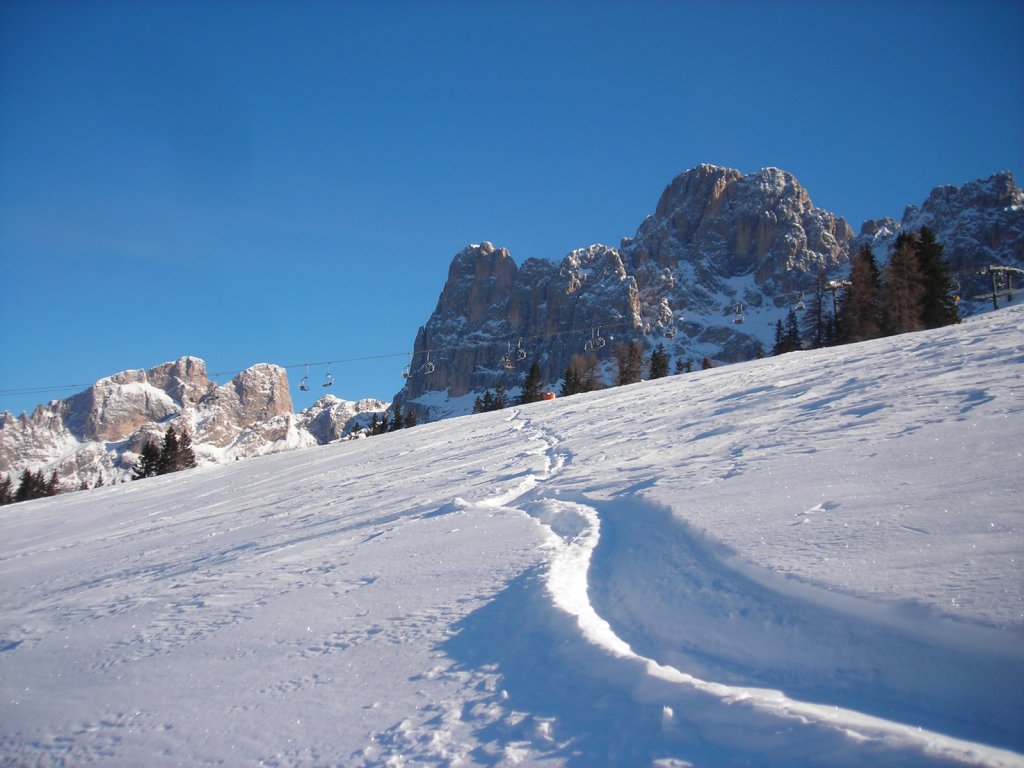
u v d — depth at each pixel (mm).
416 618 4629
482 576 5234
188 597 6660
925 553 3756
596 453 10727
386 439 25688
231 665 4504
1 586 10852
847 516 4602
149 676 4652
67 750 3756
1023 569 3328
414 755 3004
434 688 3598
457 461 14500
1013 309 17406
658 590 4312
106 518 19672
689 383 20062
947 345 12773
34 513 24422
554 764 2752
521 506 7859
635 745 2762
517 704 3266
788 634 3416
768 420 9711
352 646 4379
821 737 2557
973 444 5660
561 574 4852
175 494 23062
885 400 8680
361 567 6312
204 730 3664
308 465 22984
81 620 6766
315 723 3484
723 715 2816
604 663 3424
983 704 2635
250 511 14422
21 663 5609
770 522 4812
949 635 3002
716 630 3658
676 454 8781
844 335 50156
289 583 6305
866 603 3367
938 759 2322
